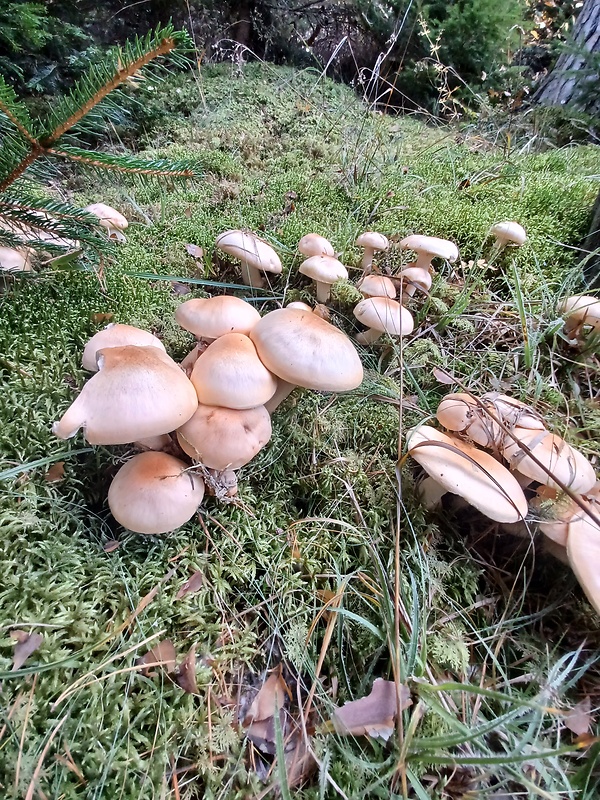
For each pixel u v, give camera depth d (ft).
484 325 1.72
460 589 1.15
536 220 2.10
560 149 3.01
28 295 1.45
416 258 1.94
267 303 1.81
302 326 1.10
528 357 1.50
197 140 2.75
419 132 3.17
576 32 3.65
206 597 1.05
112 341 1.11
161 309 1.60
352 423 1.41
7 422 1.12
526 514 1.07
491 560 1.21
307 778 0.88
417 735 0.90
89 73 0.87
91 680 0.85
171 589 1.02
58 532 1.02
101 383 0.90
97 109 0.99
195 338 1.52
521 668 1.04
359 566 1.16
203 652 0.98
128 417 0.88
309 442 1.34
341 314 1.74
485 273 1.92
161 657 0.93
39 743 0.78
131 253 1.78
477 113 3.36
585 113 3.28
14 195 1.11
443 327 1.71
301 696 0.98
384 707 0.90
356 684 1.01
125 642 0.93
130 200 2.07
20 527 0.97
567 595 1.13
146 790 0.80
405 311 1.49
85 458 1.15
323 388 1.08
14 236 1.24
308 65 3.98
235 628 1.03
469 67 3.54
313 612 1.08
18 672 0.79
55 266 1.36
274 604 1.08
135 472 1.00
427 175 2.49
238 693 0.97
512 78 3.63
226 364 1.05
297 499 1.30
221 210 2.17
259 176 2.46
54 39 2.18
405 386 1.56
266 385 1.08
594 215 1.97
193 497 1.02
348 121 3.00
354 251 1.94
